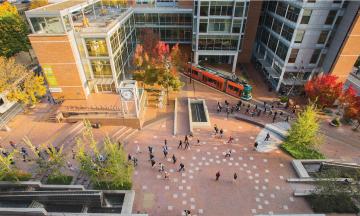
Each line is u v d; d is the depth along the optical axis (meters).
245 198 24.36
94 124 33.03
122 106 32.06
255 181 26.25
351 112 31.98
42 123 33.22
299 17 35.16
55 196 22.64
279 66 42.34
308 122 27.77
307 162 28.14
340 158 29.45
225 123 35.09
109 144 23.44
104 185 24.53
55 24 31.33
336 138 32.75
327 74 36.66
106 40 34.06
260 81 46.22
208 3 40.91
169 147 30.56
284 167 28.11
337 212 22.70
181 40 53.53
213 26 43.44
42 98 38.56
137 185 25.42
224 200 24.12
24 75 34.22
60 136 30.62
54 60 33.84
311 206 23.59
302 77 41.28
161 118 35.94
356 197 22.83
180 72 48.97
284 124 34.59
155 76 37.22
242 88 39.84
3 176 23.36
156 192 24.75
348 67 37.28
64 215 20.61
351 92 32.81
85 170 23.41
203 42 45.53
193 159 28.91
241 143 31.47
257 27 49.53
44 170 24.83
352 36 34.00
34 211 20.45
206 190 25.11
